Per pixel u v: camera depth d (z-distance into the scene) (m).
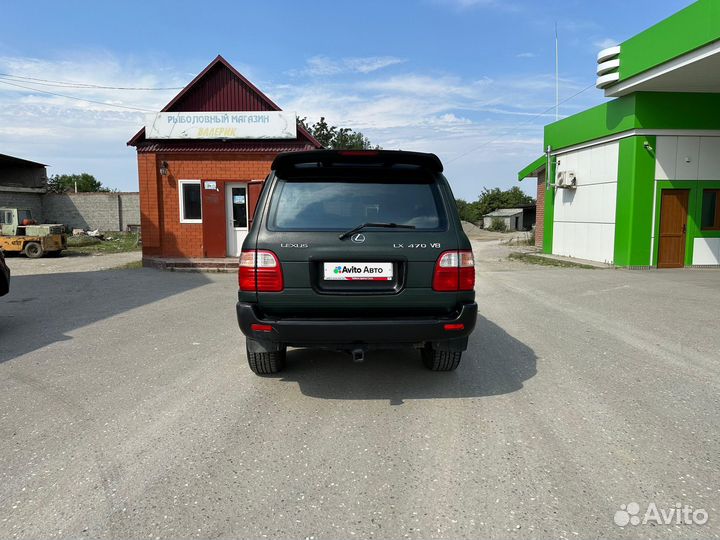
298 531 2.28
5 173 32.97
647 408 3.68
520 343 5.62
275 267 3.52
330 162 3.79
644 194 13.10
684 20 10.25
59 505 2.47
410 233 3.57
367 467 2.84
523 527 2.29
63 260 17.19
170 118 13.37
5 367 4.75
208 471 2.79
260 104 14.41
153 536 2.24
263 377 4.41
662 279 10.98
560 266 14.45
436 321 3.52
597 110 14.56
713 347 5.39
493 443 3.12
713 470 2.78
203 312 7.51
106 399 3.89
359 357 3.56
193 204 13.91
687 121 12.88
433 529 2.29
